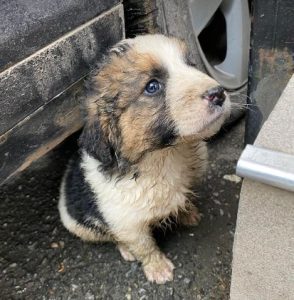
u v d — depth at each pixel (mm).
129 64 293
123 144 304
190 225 406
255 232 251
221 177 440
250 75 338
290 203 225
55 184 469
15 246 416
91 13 334
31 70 305
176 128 281
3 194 465
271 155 214
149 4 384
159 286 366
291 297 267
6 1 273
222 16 479
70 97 346
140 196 328
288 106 218
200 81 277
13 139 314
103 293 370
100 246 407
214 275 366
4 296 376
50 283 383
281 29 302
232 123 480
